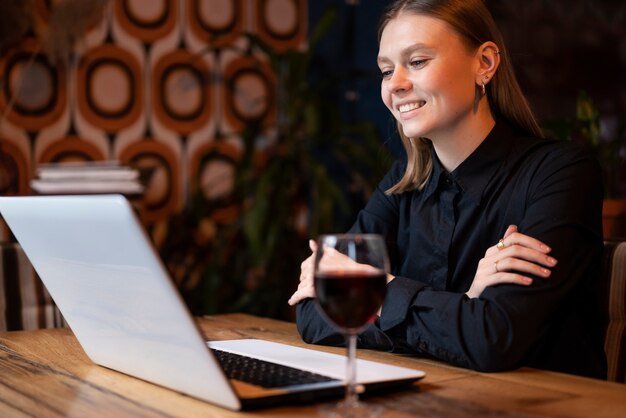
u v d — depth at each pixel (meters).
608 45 4.61
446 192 1.60
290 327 1.60
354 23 3.96
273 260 3.54
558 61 4.42
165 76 3.63
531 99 4.30
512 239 1.33
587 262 1.38
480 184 1.55
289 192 3.56
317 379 0.98
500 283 1.27
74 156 3.45
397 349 1.32
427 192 1.63
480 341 1.18
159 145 3.63
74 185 2.83
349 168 3.78
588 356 1.43
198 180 3.59
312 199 3.74
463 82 1.50
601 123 4.57
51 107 3.38
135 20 3.55
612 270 1.53
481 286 1.29
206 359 0.87
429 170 1.64
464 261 1.57
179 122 3.67
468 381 1.07
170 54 3.64
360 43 3.97
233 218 3.76
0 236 2.47
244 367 1.05
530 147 1.54
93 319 1.09
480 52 1.52
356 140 3.90
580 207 1.40
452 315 1.22
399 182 1.69
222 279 3.66
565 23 4.43
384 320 1.30
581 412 0.90
